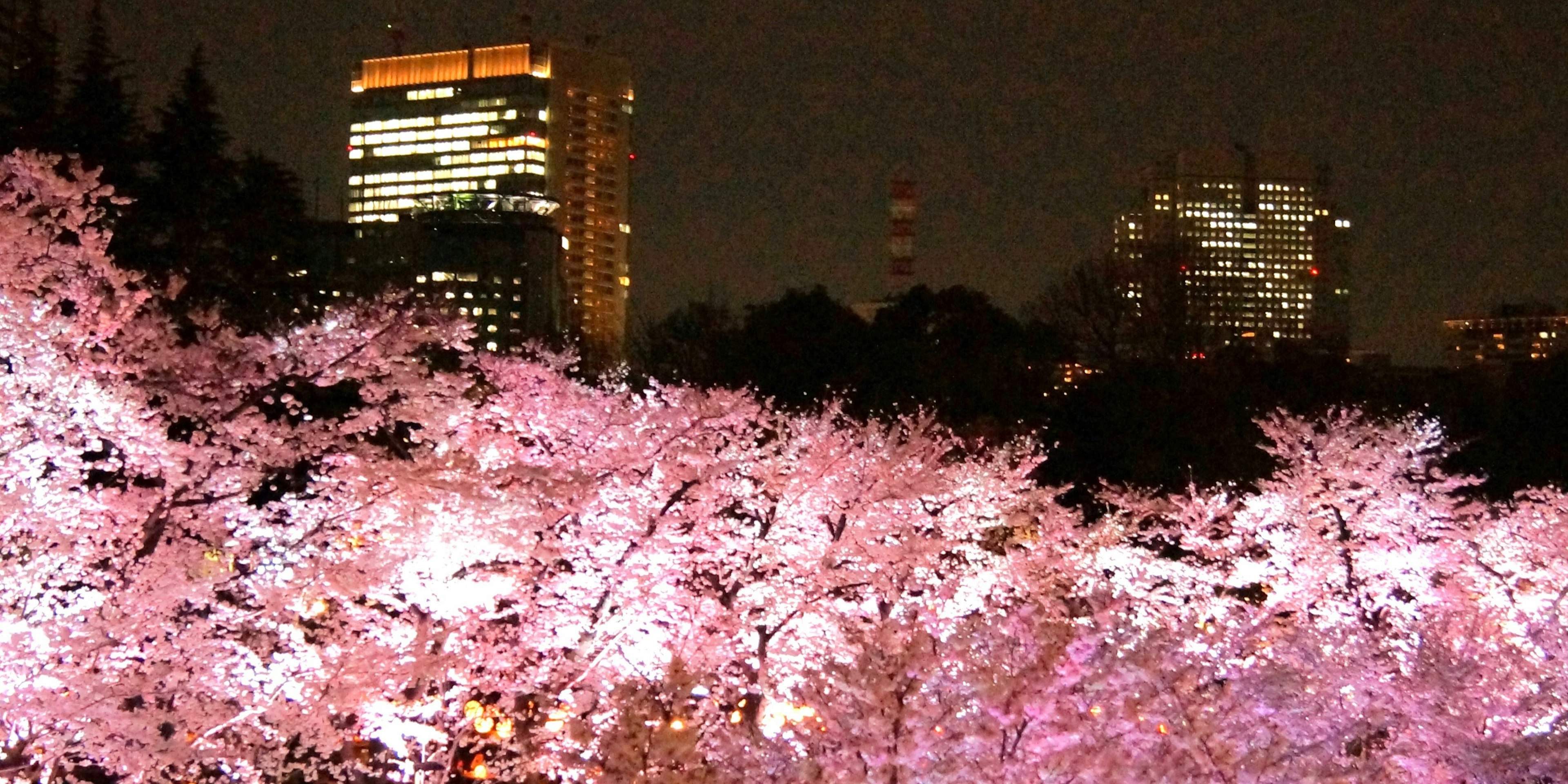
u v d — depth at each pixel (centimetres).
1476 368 4628
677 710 1078
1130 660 991
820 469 1708
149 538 1291
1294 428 2155
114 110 2833
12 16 2778
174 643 1213
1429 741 1100
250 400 1491
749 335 4328
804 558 1656
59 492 1154
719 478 1639
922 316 4388
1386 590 1844
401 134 16025
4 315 1192
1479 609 1455
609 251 16212
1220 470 3447
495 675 1445
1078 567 1788
